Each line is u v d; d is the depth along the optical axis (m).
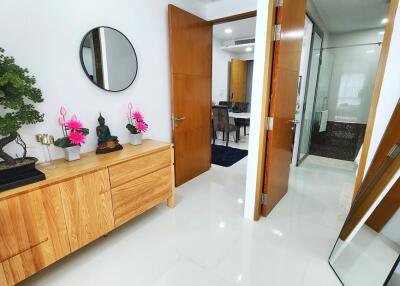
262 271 1.57
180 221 2.15
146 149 2.02
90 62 1.89
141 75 2.37
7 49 1.45
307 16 2.99
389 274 1.26
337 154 4.37
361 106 4.74
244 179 3.17
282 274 1.54
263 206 2.21
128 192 1.85
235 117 5.05
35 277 1.52
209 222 2.14
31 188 1.26
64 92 1.77
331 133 5.17
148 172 2.02
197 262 1.65
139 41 2.29
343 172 3.43
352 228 1.61
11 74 1.22
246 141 5.52
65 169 1.51
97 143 2.01
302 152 3.93
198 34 2.84
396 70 1.37
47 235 1.38
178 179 2.92
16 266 1.27
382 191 1.41
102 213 1.67
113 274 1.55
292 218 2.20
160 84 2.61
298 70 2.41
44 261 1.39
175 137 2.76
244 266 1.61
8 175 1.29
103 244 1.84
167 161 2.21
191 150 3.07
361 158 1.61
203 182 3.07
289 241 1.87
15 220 1.23
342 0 3.10
